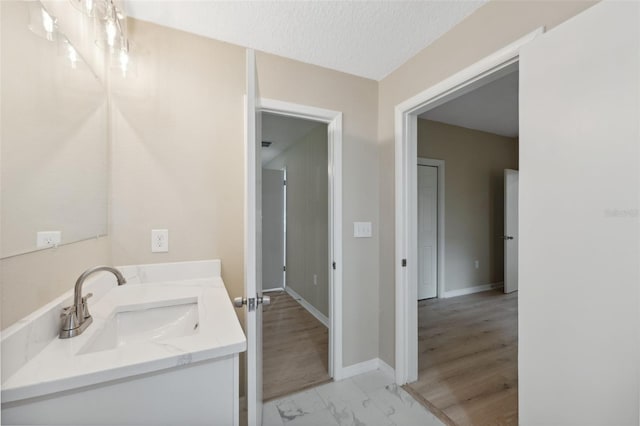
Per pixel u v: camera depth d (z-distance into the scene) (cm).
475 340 249
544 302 99
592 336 85
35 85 80
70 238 100
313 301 330
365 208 204
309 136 346
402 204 186
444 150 372
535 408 101
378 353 207
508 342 245
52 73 89
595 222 85
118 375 67
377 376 196
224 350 78
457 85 149
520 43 118
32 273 77
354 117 200
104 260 130
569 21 91
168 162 149
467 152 390
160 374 73
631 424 77
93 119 120
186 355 73
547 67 98
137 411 71
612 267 81
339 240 193
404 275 186
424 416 157
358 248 201
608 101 81
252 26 150
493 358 218
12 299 68
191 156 154
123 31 134
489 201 410
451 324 286
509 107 312
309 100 185
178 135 151
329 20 146
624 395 78
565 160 92
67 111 98
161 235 147
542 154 99
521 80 107
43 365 67
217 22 147
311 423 152
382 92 206
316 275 322
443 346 238
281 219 439
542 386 99
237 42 163
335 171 194
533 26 114
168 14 141
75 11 104
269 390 181
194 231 154
